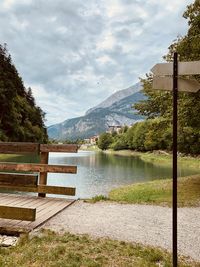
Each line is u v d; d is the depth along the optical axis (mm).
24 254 6168
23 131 86812
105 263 6004
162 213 10500
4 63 95938
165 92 19500
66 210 10336
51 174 38156
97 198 12398
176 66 6164
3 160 52469
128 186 25859
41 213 9516
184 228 8930
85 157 86812
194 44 16562
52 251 6293
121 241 7324
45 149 11633
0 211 7707
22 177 9344
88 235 7742
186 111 17594
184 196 16062
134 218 9719
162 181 26531
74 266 5664
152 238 7852
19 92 104750
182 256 6828
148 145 94625
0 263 5734
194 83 6090
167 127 21125
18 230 7645
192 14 17594
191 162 58406
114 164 58875
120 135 166500
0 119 77188
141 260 6266
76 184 29406
